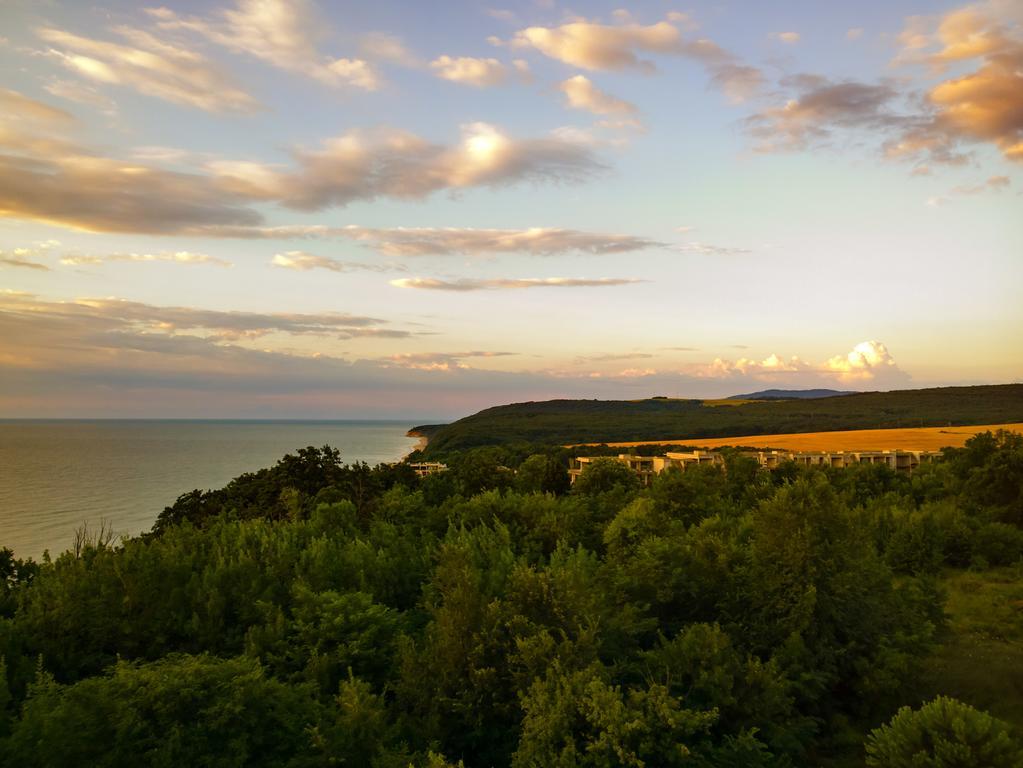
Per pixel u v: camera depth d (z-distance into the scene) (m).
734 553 19.62
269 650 16.38
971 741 11.62
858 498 46.19
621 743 12.18
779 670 15.44
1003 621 23.27
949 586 29.02
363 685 13.38
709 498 36.38
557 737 12.33
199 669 12.26
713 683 14.44
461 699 14.32
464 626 14.96
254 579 19.19
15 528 82.38
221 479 144.88
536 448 114.88
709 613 18.89
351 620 16.61
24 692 14.16
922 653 17.95
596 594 17.58
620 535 24.30
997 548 32.53
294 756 12.09
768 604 17.69
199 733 11.53
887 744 12.37
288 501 40.19
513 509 30.92
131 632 16.69
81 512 96.56
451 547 18.25
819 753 15.33
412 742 13.88
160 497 113.75
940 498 45.50
